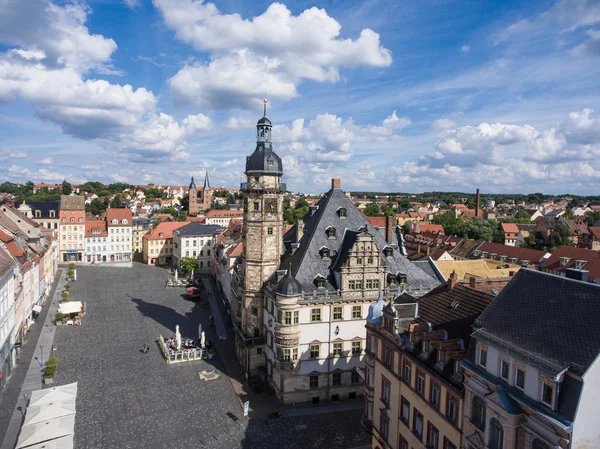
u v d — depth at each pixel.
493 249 148.00
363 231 65.12
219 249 135.50
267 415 58.81
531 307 30.05
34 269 98.56
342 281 63.38
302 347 62.41
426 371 37.53
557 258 124.12
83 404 59.91
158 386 66.31
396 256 71.06
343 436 54.28
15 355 73.12
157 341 85.50
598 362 23.92
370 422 49.06
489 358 30.39
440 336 38.84
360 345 65.06
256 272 69.56
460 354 34.38
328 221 70.62
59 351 79.19
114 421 55.84
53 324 94.75
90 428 54.03
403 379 41.69
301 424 56.94
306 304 61.66
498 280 52.38
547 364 25.53
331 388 64.12
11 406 58.56
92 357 76.81
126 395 63.06
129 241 188.00
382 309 48.47
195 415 58.16
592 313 26.14
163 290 130.38
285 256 72.00
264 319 69.62
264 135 69.00
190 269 147.88
